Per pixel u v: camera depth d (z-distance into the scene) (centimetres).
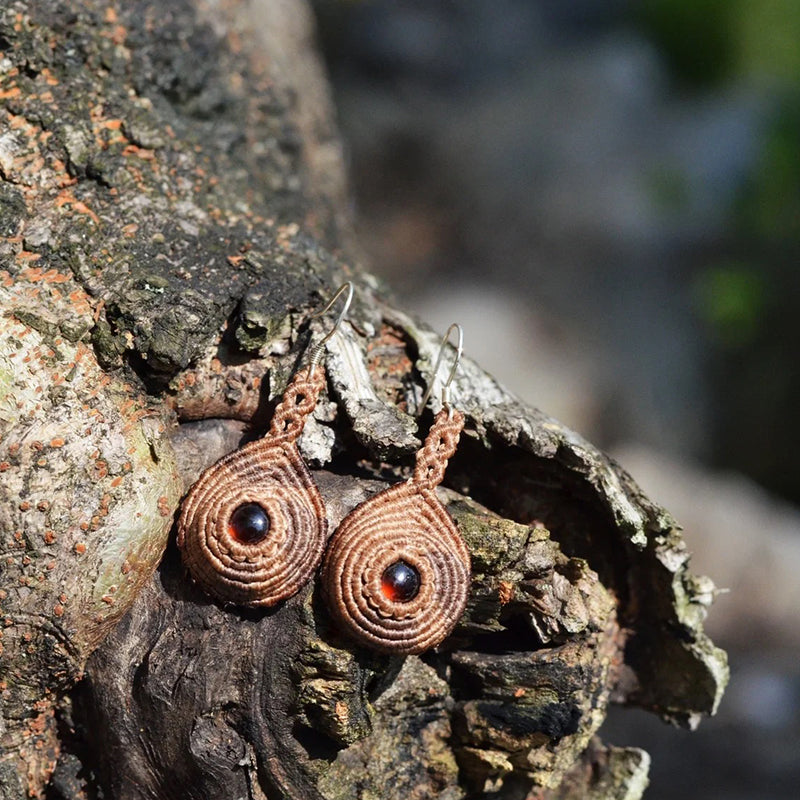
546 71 151
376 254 132
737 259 134
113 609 50
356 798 50
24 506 49
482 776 51
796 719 77
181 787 50
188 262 52
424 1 157
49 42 53
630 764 53
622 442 119
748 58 150
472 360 53
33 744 50
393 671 50
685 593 52
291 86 61
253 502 49
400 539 49
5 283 50
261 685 49
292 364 51
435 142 141
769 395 126
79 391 50
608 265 134
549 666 50
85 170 52
